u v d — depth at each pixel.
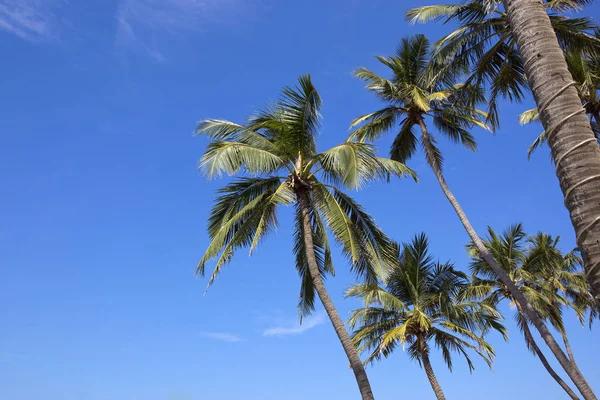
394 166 15.85
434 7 16.64
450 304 24.28
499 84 16.80
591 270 5.16
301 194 16.25
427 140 20.53
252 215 16.06
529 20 6.55
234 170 14.89
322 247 17.02
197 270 15.16
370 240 16.52
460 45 16.05
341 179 15.95
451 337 24.88
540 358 24.36
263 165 15.30
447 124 21.69
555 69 6.13
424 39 21.00
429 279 25.45
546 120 6.04
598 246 5.16
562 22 14.92
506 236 26.89
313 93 15.97
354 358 14.10
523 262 26.77
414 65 21.20
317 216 16.59
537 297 25.02
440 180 20.25
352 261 15.76
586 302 31.11
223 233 15.41
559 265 26.14
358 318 24.50
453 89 19.70
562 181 5.69
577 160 5.57
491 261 18.94
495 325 25.48
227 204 16.98
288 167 16.38
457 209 19.62
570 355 27.19
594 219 5.25
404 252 25.58
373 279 16.78
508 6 6.95
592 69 17.48
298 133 16.16
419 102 19.48
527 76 6.48
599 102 17.89
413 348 25.19
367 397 13.40
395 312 25.17
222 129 16.05
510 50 15.66
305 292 17.73
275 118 16.44
